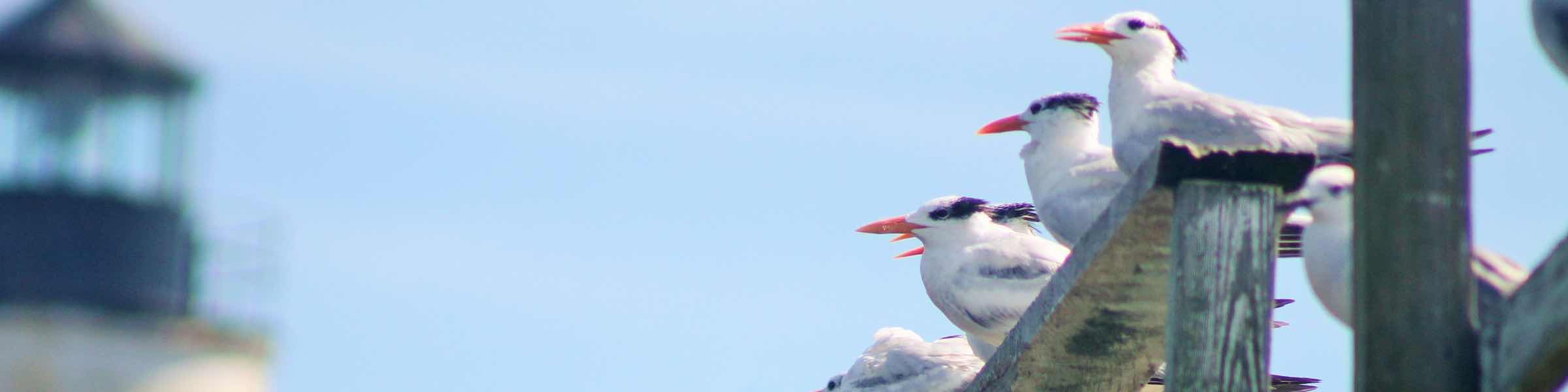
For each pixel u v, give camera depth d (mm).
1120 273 10586
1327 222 12508
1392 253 9289
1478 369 9094
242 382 25609
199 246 25453
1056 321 11188
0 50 25172
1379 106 9477
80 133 25109
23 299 23922
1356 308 9398
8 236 24156
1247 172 9844
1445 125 9422
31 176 24672
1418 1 9539
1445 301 9211
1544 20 9805
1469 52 9578
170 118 25734
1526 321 8703
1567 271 8414
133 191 25031
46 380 23734
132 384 24406
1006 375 12000
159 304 24828
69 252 24312
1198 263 9836
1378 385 9203
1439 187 9344
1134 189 10109
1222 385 9773
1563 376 8578
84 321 24094
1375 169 9430
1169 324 9906
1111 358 11602
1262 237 9875
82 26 25734
